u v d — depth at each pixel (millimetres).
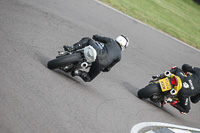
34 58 24172
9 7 32625
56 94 20688
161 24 66000
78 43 24016
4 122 15039
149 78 35031
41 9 36875
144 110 26703
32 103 18031
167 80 27406
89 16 44656
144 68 37531
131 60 37844
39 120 16766
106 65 23734
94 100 23125
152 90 27656
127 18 55656
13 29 27844
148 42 49094
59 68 23797
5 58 21828
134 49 42562
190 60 51781
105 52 23469
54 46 28984
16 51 23812
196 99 29172
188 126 28359
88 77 24359
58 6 41469
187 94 27578
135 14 61250
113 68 32844
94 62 23359
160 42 53125
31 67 22375
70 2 46375
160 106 30031
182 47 57938
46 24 33281
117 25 48125
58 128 16984
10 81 19141
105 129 19734
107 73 30750
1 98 16891
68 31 34844
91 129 18797
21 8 34000
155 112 27750
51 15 36625
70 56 22594
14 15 31172
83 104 21500
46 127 16453
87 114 20422
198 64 51750
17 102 17312
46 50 27125
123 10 59094
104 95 25281
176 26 72688
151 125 24188
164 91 27812
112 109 23328
